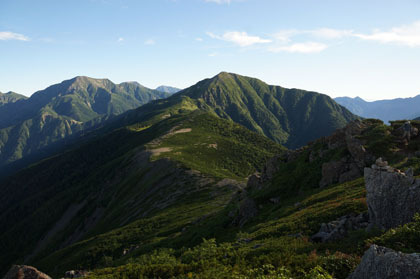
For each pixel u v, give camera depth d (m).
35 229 168.25
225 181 104.44
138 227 78.00
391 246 14.04
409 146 34.25
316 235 20.53
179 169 125.88
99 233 110.50
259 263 18.02
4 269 144.50
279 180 45.06
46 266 85.81
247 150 188.00
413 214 16.17
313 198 32.47
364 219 19.89
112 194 151.25
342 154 38.50
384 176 18.17
